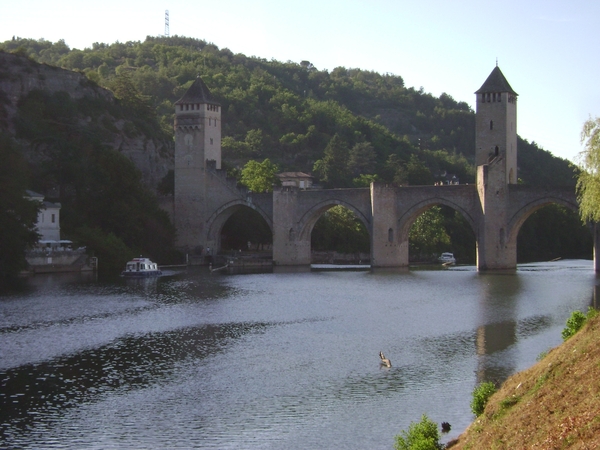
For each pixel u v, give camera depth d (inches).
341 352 2807.6
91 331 3243.1
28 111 7618.1
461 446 1583.4
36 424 1999.3
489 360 2635.3
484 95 6245.1
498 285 5054.1
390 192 6520.7
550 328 3257.9
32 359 2699.3
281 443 1855.3
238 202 7135.8
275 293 4660.4
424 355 2736.2
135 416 2062.0
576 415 1393.9
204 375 2475.4
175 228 7234.3
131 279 5467.5
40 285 4923.7
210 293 4635.8
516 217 5999.0
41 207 5438.0
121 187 6491.1
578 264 7199.8
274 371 2522.1
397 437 1721.2
